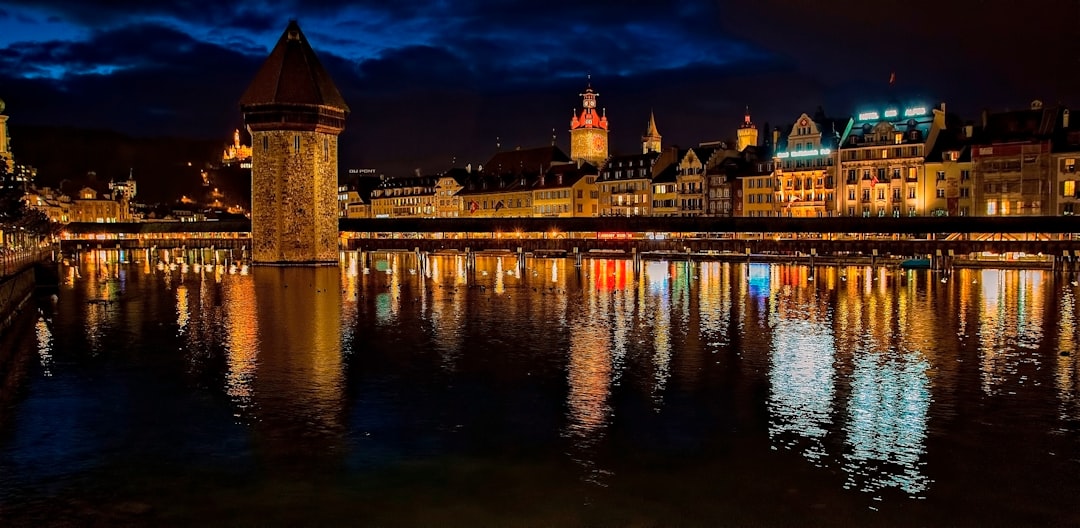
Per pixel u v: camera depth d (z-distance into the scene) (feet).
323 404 89.10
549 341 131.03
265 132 345.92
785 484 64.59
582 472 67.36
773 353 119.65
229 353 120.16
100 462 70.33
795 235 368.89
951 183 364.99
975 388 96.02
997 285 239.91
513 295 210.38
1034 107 370.73
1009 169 348.18
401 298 203.00
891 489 63.52
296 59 351.46
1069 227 279.08
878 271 305.53
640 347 125.08
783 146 437.99
